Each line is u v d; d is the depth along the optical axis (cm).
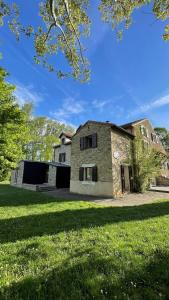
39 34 802
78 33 834
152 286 251
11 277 275
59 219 627
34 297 232
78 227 523
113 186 1405
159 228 502
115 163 1492
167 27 774
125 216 659
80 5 770
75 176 1777
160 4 703
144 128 2311
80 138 1816
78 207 889
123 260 319
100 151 1570
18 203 997
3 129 870
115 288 246
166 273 278
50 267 302
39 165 2417
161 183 2333
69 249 373
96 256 337
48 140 3559
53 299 229
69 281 264
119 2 736
